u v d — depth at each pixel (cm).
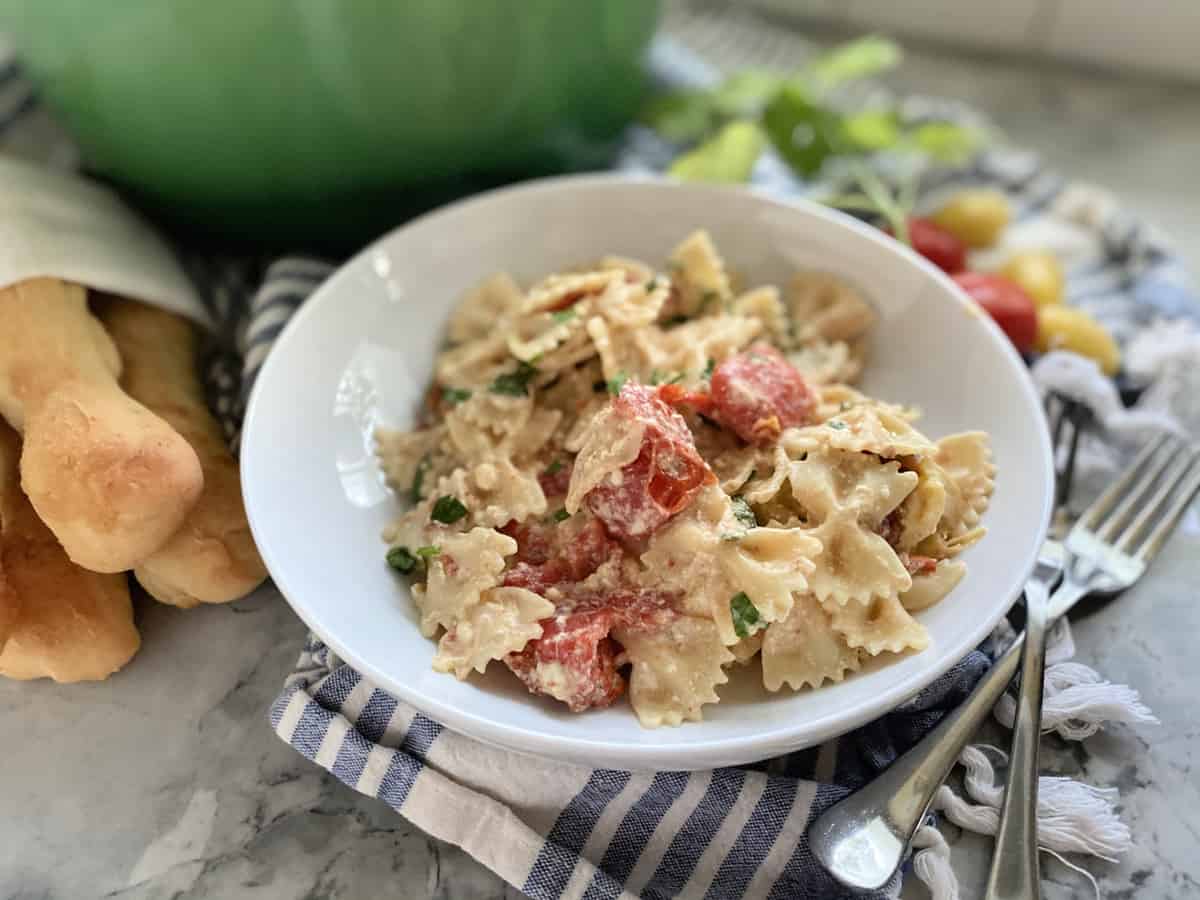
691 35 52
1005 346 30
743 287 35
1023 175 43
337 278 32
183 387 33
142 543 27
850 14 53
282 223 38
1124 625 30
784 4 54
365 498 30
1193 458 32
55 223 33
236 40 31
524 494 28
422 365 33
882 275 33
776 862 25
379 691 27
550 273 35
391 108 34
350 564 28
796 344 33
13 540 28
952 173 44
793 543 26
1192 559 31
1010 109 49
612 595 27
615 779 26
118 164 36
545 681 25
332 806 27
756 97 42
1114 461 34
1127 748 28
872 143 41
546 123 37
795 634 26
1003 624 29
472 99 34
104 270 32
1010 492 28
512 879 25
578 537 27
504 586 27
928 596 27
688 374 30
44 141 41
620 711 25
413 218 39
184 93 32
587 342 32
